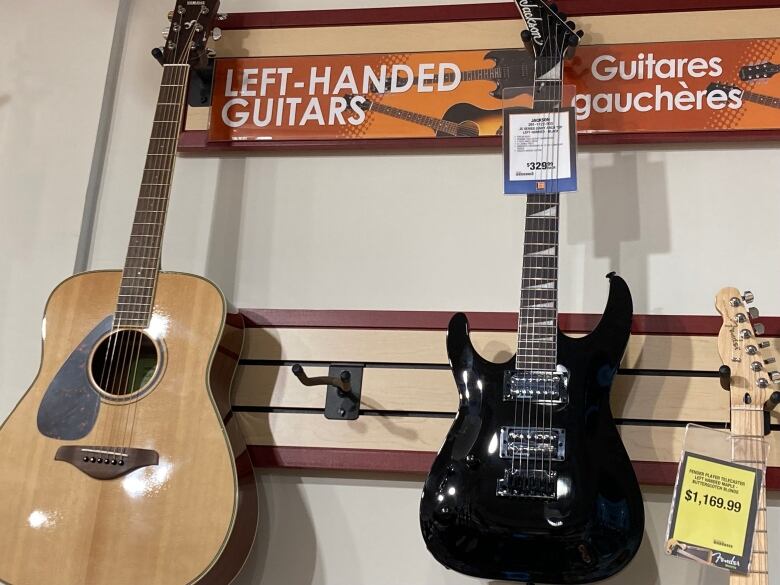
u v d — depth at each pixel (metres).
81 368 1.42
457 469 1.30
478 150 1.69
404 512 1.51
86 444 1.36
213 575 1.30
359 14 1.75
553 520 1.25
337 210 1.70
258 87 1.75
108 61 1.86
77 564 1.29
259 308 1.65
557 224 1.42
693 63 1.62
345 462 1.51
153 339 1.43
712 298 1.54
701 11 1.64
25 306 1.71
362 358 1.56
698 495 1.21
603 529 1.24
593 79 1.64
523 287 1.40
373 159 1.72
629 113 1.62
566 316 1.56
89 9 1.90
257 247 1.70
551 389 1.33
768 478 1.40
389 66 1.72
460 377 1.37
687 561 1.42
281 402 1.56
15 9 1.92
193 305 1.45
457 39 1.71
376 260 1.66
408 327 1.57
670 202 1.60
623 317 1.37
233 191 1.74
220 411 1.40
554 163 1.44
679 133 1.59
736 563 1.17
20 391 1.67
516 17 1.70
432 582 1.47
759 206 1.58
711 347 1.49
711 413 1.45
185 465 1.34
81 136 1.81
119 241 1.74
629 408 1.47
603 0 1.67
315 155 1.74
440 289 1.62
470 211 1.66
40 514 1.33
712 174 1.61
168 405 1.38
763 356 1.48
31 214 1.77
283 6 1.83
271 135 1.72
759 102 1.58
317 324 1.59
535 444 1.30
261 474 1.56
